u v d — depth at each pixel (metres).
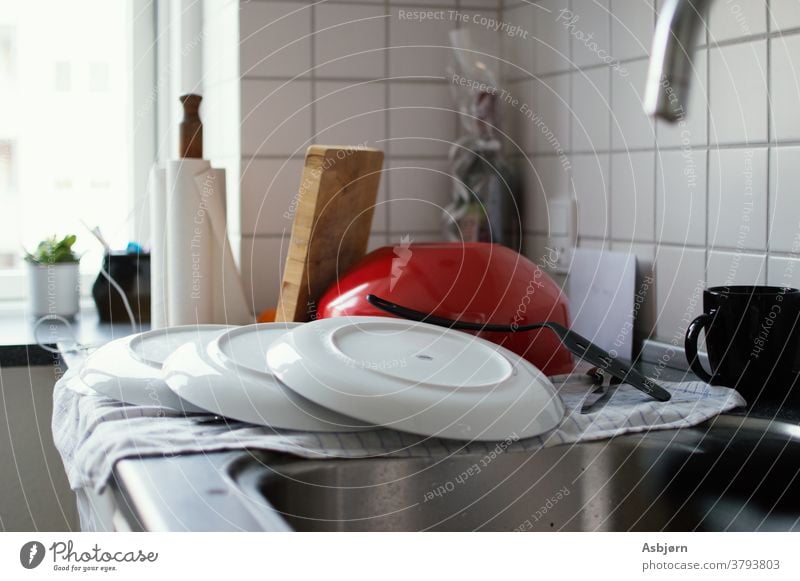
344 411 0.68
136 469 0.64
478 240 1.30
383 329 0.83
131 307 1.35
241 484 0.62
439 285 0.92
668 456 0.75
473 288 0.92
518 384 0.75
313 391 0.69
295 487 0.66
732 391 0.80
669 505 0.74
